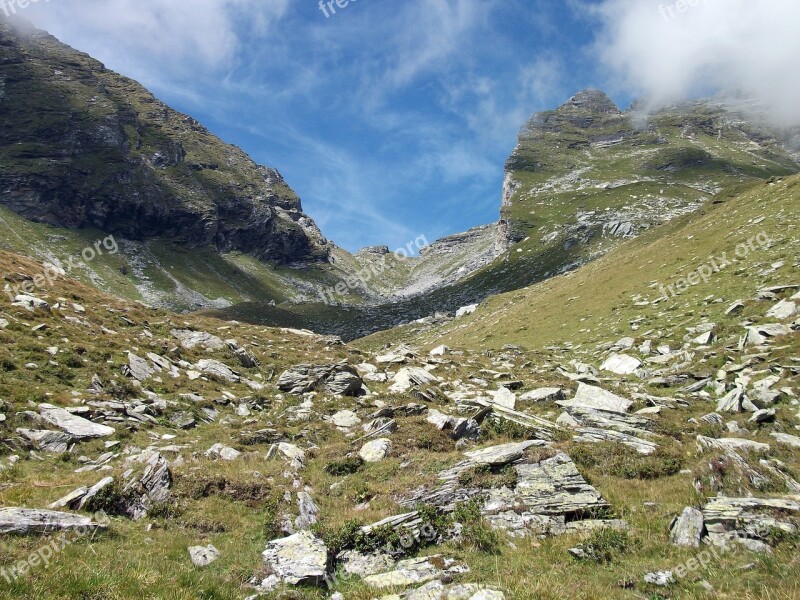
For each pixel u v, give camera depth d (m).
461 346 66.75
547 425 24.53
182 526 14.73
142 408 24.66
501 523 15.29
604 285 64.31
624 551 13.67
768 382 27.98
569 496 16.52
